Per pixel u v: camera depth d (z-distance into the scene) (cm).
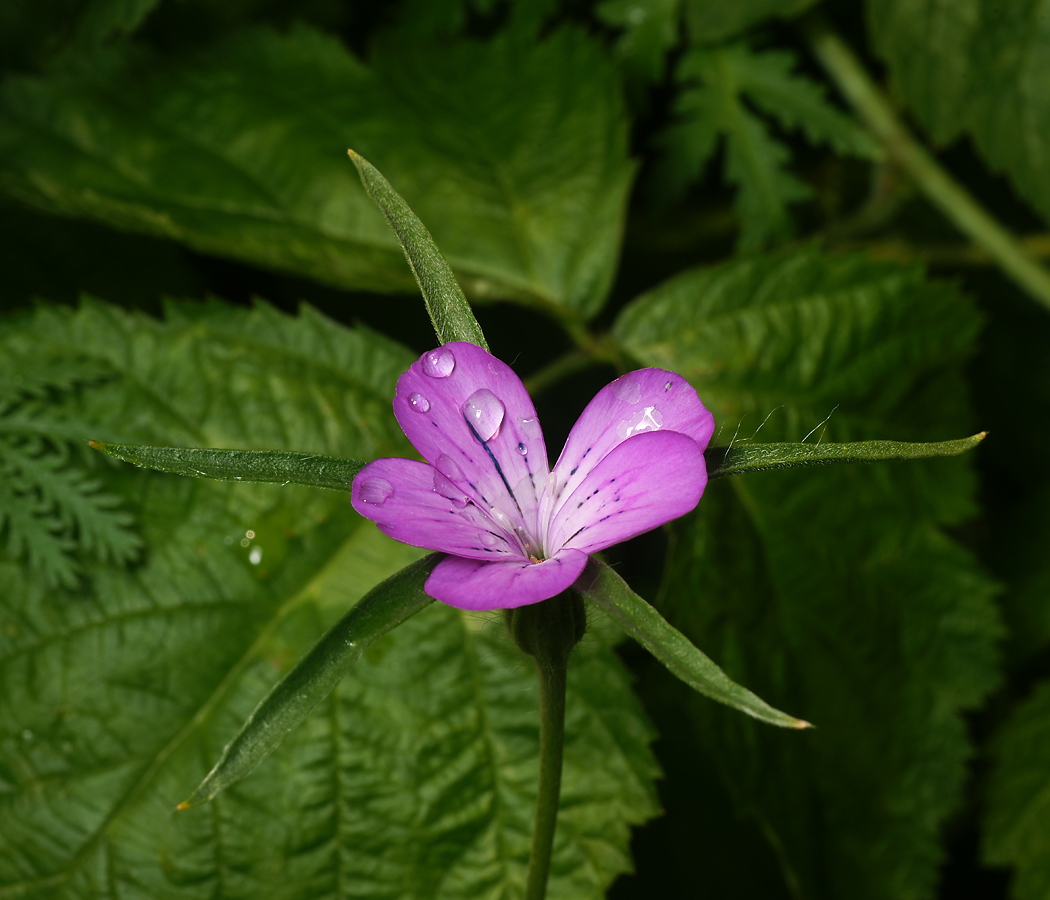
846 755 33
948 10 37
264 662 31
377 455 32
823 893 33
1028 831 35
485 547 25
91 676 30
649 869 36
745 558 33
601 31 41
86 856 29
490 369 25
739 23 37
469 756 30
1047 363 44
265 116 37
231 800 30
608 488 25
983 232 39
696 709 32
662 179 37
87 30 34
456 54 39
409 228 26
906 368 35
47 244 36
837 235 41
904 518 34
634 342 35
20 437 31
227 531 31
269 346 32
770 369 34
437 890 30
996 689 34
